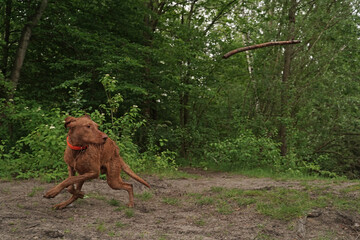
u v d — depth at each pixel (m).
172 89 13.79
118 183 5.26
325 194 6.10
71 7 12.64
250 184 7.71
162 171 9.64
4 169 7.66
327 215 5.04
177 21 15.79
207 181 8.47
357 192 6.01
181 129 15.34
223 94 17.44
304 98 14.55
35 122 8.88
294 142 13.19
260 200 5.82
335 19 14.41
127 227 4.32
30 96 12.36
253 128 14.71
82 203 5.38
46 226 4.01
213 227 4.55
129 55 12.09
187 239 3.99
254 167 12.11
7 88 10.33
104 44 11.80
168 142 14.18
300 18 15.14
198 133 15.35
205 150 13.89
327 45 15.35
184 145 15.55
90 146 4.50
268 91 15.17
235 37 17.06
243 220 4.89
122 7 12.84
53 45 12.89
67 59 11.27
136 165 9.15
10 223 3.97
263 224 4.71
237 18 15.76
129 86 11.34
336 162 16.05
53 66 11.25
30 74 12.91
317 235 4.41
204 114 17.83
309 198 5.89
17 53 11.24
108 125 9.17
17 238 3.56
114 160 5.20
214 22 16.64
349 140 16.08
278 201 5.70
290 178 8.86
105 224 4.38
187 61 14.65
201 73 14.30
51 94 12.59
